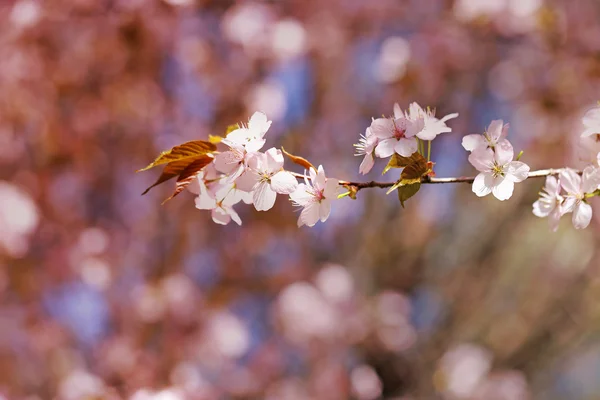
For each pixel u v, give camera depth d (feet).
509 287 22.67
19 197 15.71
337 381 19.61
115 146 19.13
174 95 18.95
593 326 22.88
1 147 18.03
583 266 22.22
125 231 19.20
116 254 18.88
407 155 4.72
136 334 17.90
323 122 21.13
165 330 18.22
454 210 22.27
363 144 4.97
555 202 5.02
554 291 22.45
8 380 17.39
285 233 20.86
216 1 18.62
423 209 22.08
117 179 19.30
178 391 16.28
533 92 20.42
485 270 22.27
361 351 20.95
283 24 18.74
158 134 19.12
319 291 19.94
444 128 4.82
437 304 22.68
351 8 20.45
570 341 22.94
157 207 19.38
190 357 17.90
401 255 22.43
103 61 18.01
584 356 26.32
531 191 20.79
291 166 20.54
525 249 22.43
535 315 22.48
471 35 19.97
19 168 18.24
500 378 21.18
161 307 18.10
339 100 21.21
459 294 22.43
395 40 20.36
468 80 20.81
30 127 18.17
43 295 18.30
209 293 19.36
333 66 20.85
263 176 4.78
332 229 21.97
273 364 19.92
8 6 17.58
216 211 4.93
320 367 19.99
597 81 19.75
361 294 21.49
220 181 4.85
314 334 19.29
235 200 4.92
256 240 20.21
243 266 20.15
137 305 18.10
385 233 22.21
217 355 18.38
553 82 20.07
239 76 18.98
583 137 5.20
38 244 17.93
